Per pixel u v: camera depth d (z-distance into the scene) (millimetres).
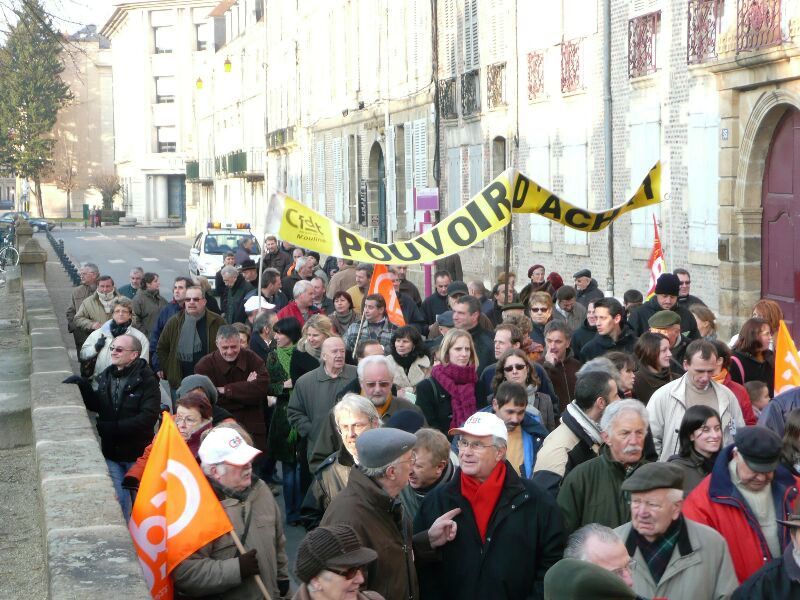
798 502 7051
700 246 23250
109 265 60344
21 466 13438
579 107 28469
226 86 86375
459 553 6980
